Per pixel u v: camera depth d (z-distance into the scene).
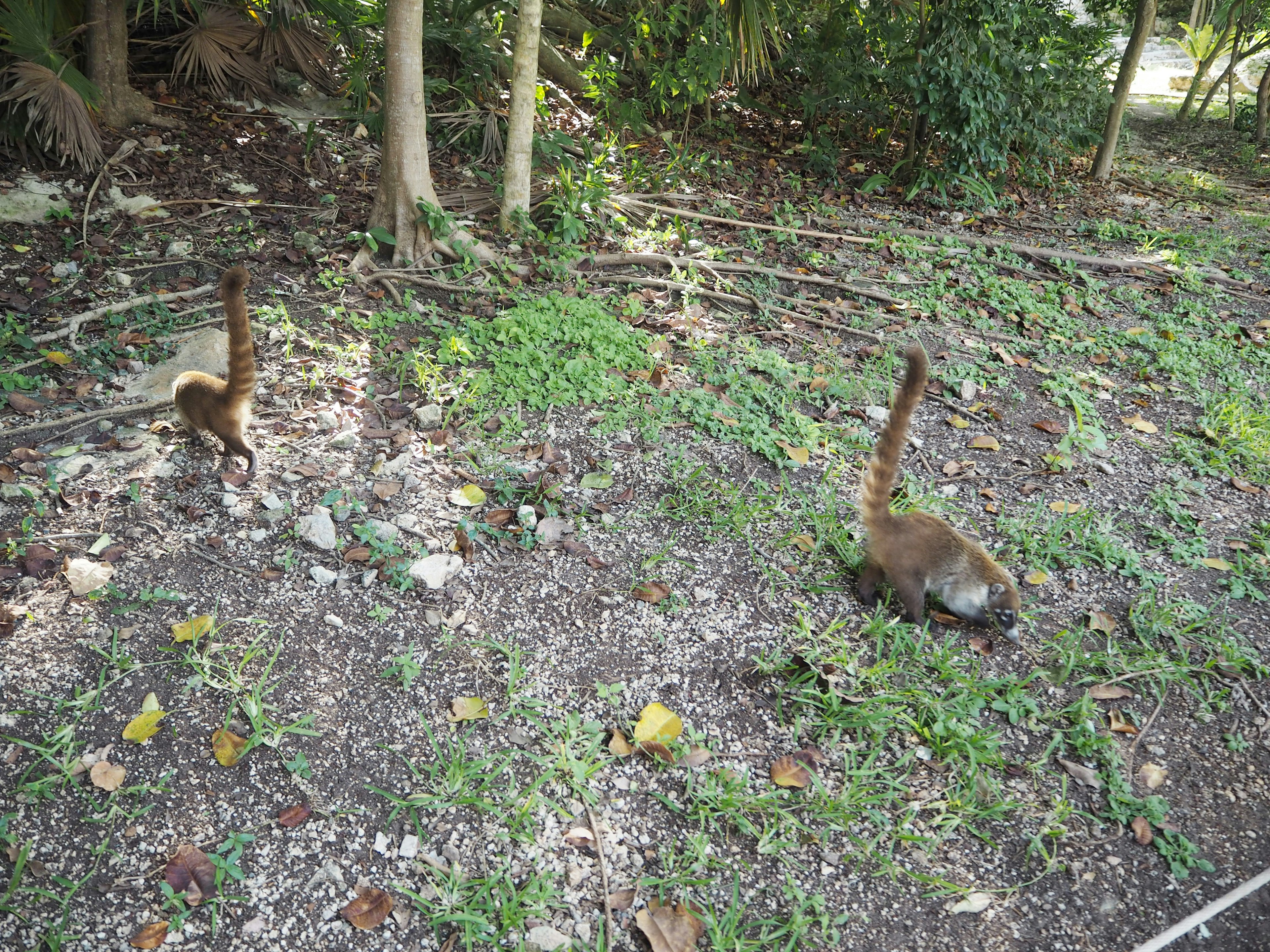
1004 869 2.80
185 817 2.70
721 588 3.68
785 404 4.80
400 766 2.91
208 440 4.07
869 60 9.57
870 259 6.97
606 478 4.13
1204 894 2.75
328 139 7.37
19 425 4.04
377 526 3.64
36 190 5.92
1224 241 8.41
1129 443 4.93
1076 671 3.49
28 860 2.54
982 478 4.52
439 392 4.52
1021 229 8.28
